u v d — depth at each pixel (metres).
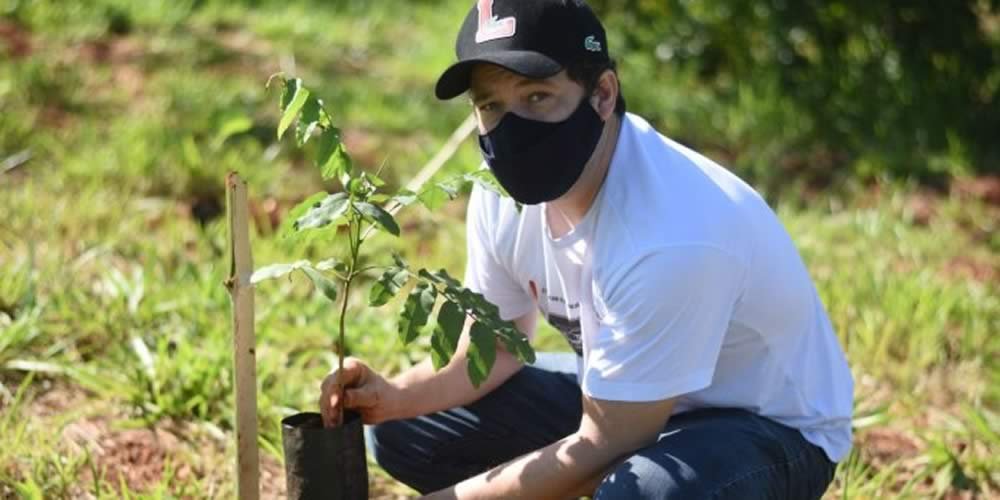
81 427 5.15
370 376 4.01
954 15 10.22
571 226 3.67
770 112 9.90
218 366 5.36
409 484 4.44
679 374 3.52
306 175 8.20
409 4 13.02
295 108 3.38
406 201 3.54
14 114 8.36
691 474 3.58
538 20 3.40
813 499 3.91
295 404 5.35
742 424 3.75
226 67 10.25
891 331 6.39
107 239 6.77
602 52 3.48
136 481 4.85
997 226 8.32
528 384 4.28
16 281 6.03
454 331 3.44
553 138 3.45
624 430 3.57
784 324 3.73
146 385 5.34
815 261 7.39
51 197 7.27
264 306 6.20
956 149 9.39
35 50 9.96
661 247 3.43
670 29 10.77
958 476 5.23
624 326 3.49
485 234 3.97
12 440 4.92
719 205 3.55
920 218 8.39
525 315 4.16
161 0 11.39
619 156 3.57
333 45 11.35
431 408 4.14
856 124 9.92
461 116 9.52
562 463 3.62
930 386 6.13
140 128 8.31
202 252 6.72
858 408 5.76
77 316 5.82
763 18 10.49
